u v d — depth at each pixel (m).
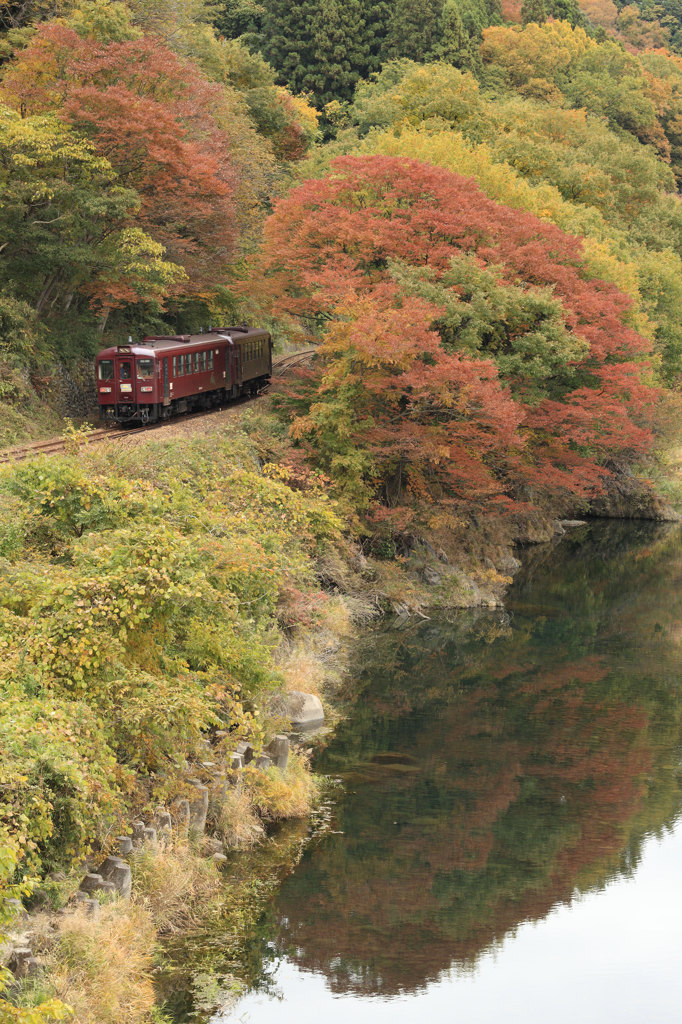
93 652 17.80
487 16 126.56
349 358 37.06
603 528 61.69
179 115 44.50
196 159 42.72
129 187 42.78
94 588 18.02
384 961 17.86
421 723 29.20
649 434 48.38
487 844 22.22
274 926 18.02
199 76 52.03
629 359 53.53
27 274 42.91
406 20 107.75
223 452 33.31
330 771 25.22
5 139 36.81
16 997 13.31
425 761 26.50
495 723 29.62
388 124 66.44
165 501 23.16
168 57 44.22
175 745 18.50
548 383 46.81
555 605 43.59
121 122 39.53
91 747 16.36
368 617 37.81
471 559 44.81
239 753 21.69
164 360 41.12
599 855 22.27
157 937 17.05
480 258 41.81
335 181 43.19
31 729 15.28
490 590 43.72
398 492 41.56
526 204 53.25
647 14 186.12
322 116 102.12
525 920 19.67
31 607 18.56
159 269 41.44
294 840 21.20
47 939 14.46
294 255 41.97
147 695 17.69
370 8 110.31
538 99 115.00
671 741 28.83
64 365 43.25
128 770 17.39
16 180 38.91
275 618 30.88
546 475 44.59
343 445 38.22
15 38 45.16
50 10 48.97
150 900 17.16
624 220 81.88
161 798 18.19
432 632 38.19
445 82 66.00
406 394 37.66
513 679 33.75
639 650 37.56
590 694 32.62
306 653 32.44
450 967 17.89
